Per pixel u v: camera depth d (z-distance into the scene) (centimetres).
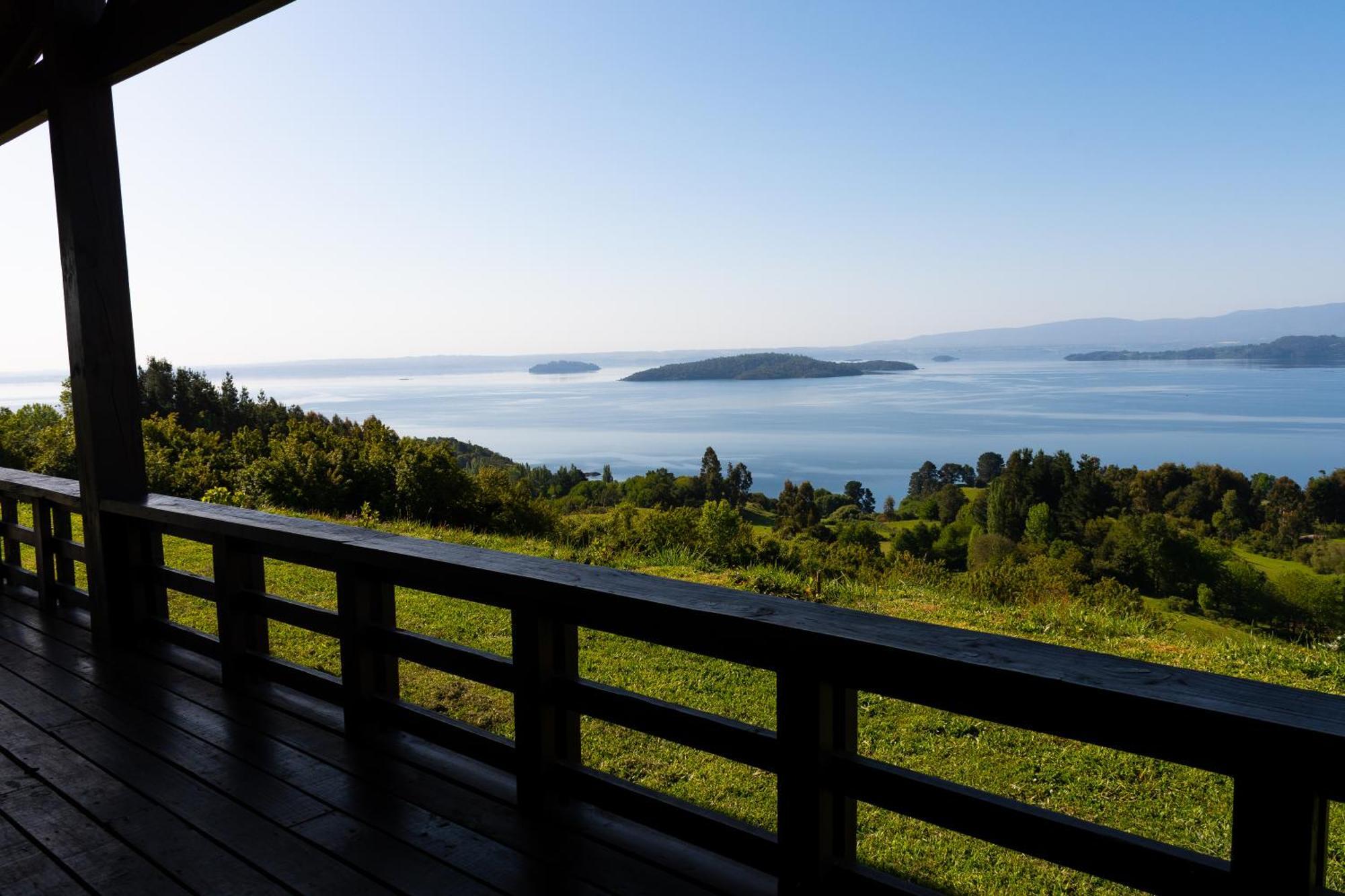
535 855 194
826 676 153
